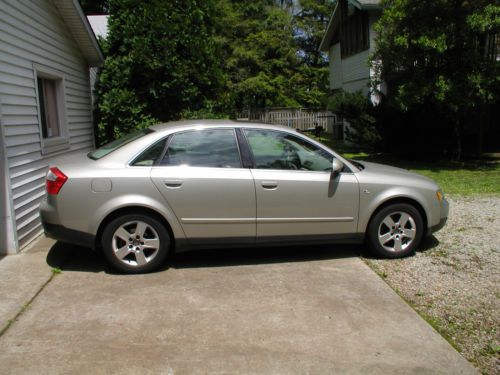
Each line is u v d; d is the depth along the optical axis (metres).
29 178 6.01
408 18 11.66
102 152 4.88
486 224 6.66
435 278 4.66
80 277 4.60
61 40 8.09
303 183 4.86
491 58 12.17
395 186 5.09
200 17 10.59
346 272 4.78
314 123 27.69
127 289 4.31
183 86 10.55
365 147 17.45
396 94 12.53
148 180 4.56
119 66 10.36
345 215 5.00
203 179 4.65
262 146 4.92
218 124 4.91
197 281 4.52
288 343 3.38
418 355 3.25
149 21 10.28
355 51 18.41
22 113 5.93
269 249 5.55
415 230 5.21
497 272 4.82
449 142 14.30
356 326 3.64
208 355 3.21
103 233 4.57
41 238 6.02
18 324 3.61
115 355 3.20
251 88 29.23
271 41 30.66
